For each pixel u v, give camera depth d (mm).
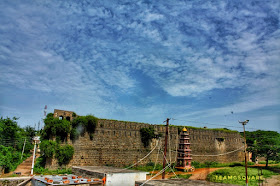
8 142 52312
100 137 42312
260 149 53750
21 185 20266
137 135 47812
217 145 64062
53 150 35812
